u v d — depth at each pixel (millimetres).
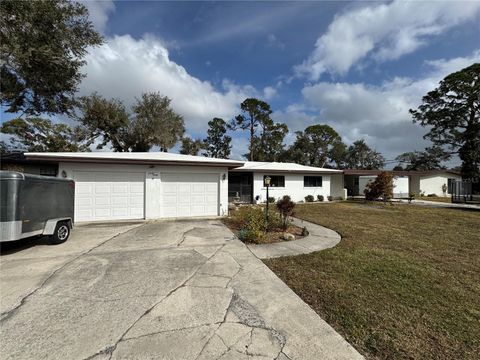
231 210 13117
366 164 54406
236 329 2699
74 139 23812
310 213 12742
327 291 3699
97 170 9492
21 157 10930
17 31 10258
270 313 3055
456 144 30141
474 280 4188
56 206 6387
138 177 9992
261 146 37688
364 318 2969
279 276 4281
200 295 3527
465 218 11367
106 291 3625
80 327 2713
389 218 11219
